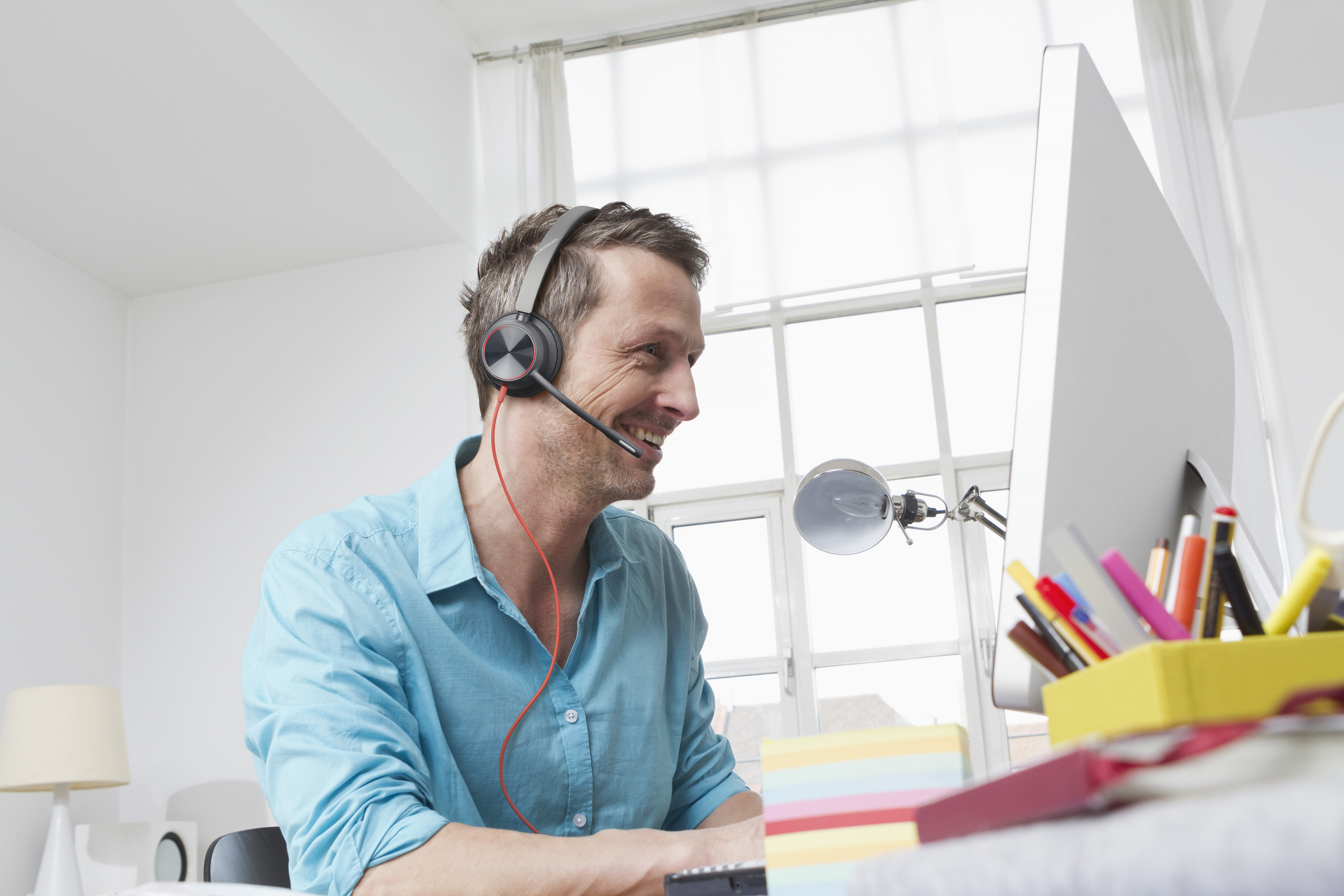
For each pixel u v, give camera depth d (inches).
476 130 187.0
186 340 173.5
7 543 143.6
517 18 187.5
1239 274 159.8
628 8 186.2
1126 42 174.6
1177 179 161.3
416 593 38.0
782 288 173.5
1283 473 148.2
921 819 13.1
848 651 169.5
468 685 38.0
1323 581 15.9
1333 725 8.2
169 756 156.2
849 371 181.5
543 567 41.0
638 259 39.8
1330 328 149.8
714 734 48.1
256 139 142.5
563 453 39.2
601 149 186.7
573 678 40.6
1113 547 22.4
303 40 133.1
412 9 167.5
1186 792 8.6
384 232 166.7
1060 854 8.5
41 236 156.3
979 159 174.2
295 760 30.3
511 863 25.9
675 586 47.8
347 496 162.9
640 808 40.5
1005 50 177.8
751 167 180.1
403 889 26.3
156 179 147.9
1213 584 18.6
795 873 18.3
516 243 42.4
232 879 52.1
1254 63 147.3
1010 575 18.0
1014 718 162.4
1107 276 23.5
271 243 166.2
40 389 154.0
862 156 177.2
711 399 183.8
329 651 34.1
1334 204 153.5
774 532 175.0
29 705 126.4
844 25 183.8
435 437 163.2
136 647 161.5
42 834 139.8
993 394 176.4
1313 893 6.0
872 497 42.3
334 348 169.5
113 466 167.0
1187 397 27.2
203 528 165.2
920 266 170.2
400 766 30.2
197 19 121.4
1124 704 14.1
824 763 18.7
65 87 129.3
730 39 186.9
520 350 39.1
